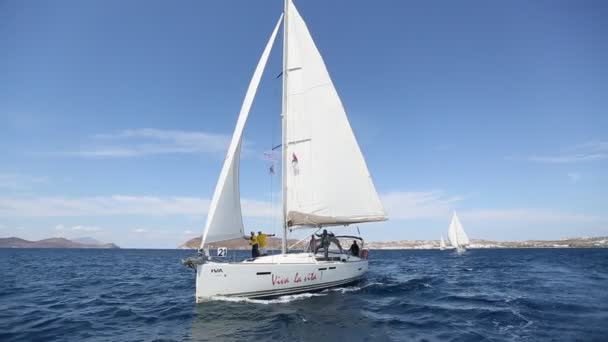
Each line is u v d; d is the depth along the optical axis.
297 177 14.99
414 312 11.69
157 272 30.52
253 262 12.84
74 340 8.88
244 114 14.01
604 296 14.37
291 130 15.20
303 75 15.50
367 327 9.79
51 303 14.23
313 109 15.45
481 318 10.75
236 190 13.62
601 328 9.26
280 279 13.10
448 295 15.23
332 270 14.79
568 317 10.55
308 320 10.46
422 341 8.52
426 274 25.83
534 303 12.83
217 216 12.90
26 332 9.67
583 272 26.52
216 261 12.87
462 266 35.94
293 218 14.72
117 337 9.15
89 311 12.55
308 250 15.93
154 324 10.46
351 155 15.64
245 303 12.41
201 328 9.79
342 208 15.38
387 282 19.27
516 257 59.00
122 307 13.25
